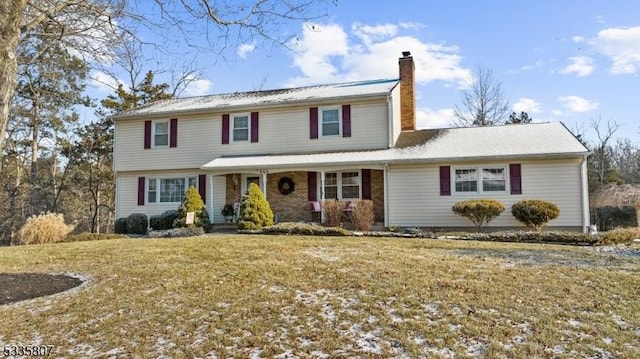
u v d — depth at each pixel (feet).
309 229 48.73
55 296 21.97
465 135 61.31
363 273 24.26
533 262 27.96
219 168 59.98
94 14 26.07
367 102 61.57
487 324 16.48
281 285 22.16
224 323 17.16
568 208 50.67
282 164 57.52
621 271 25.22
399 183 56.08
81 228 117.50
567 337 15.37
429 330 15.96
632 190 72.54
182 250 34.32
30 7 22.26
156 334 16.44
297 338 15.58
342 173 61.41
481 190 53.52
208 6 24.97
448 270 24.93
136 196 69.82
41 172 107.86
